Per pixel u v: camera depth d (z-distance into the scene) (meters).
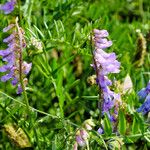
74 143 0.34
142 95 0.38
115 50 0.49
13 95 0.47
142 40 0.48
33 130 0.39
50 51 0.53
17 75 0.36
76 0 0.49
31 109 0.39
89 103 0.47
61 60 0.51
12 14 0.47
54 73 0.43
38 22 0.48
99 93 0.37
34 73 0.48
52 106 0.47
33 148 0.40
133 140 0.38
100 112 0.38
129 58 0.49
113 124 0.39
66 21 0.50
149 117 0.39
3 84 0.47
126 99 0.40
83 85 0.49
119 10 0.61
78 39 0.44
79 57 0.51
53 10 0.49
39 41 0.42
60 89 0.40
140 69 0.49
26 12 0.47
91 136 0.35
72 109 0.47
